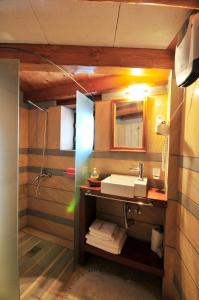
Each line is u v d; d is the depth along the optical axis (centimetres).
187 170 118
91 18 100
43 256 190
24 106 238
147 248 168
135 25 105
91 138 200
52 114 229
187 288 112
